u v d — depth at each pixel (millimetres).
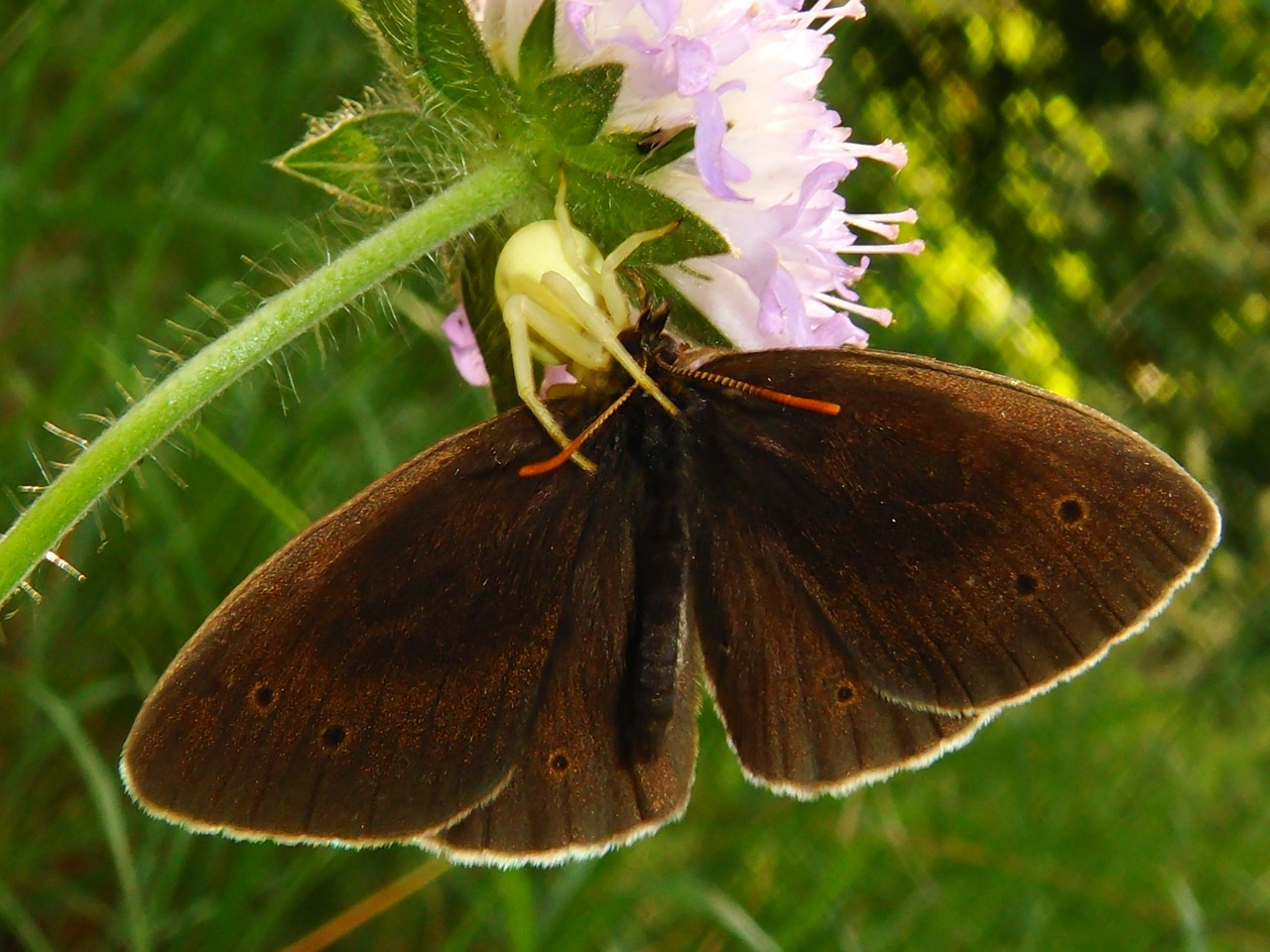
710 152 76
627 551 83
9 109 130
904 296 234
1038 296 271
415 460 80
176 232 136
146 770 74
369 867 130
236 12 139
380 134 85
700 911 132
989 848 165
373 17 82
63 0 131
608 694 83
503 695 81
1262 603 261
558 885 125
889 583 83
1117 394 283
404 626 79
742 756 84
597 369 81
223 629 75
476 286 86
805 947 138
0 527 122
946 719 83
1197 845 194
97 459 71
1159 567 79
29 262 135
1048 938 158
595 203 81
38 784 125
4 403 131
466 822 82
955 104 268
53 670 126
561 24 79
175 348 129
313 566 77
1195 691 237
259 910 120
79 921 123
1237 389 291
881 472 82
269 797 76
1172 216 284
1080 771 188
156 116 137
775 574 84
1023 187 271
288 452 127
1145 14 275
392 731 79
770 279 81
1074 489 80
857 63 253
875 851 147
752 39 79
